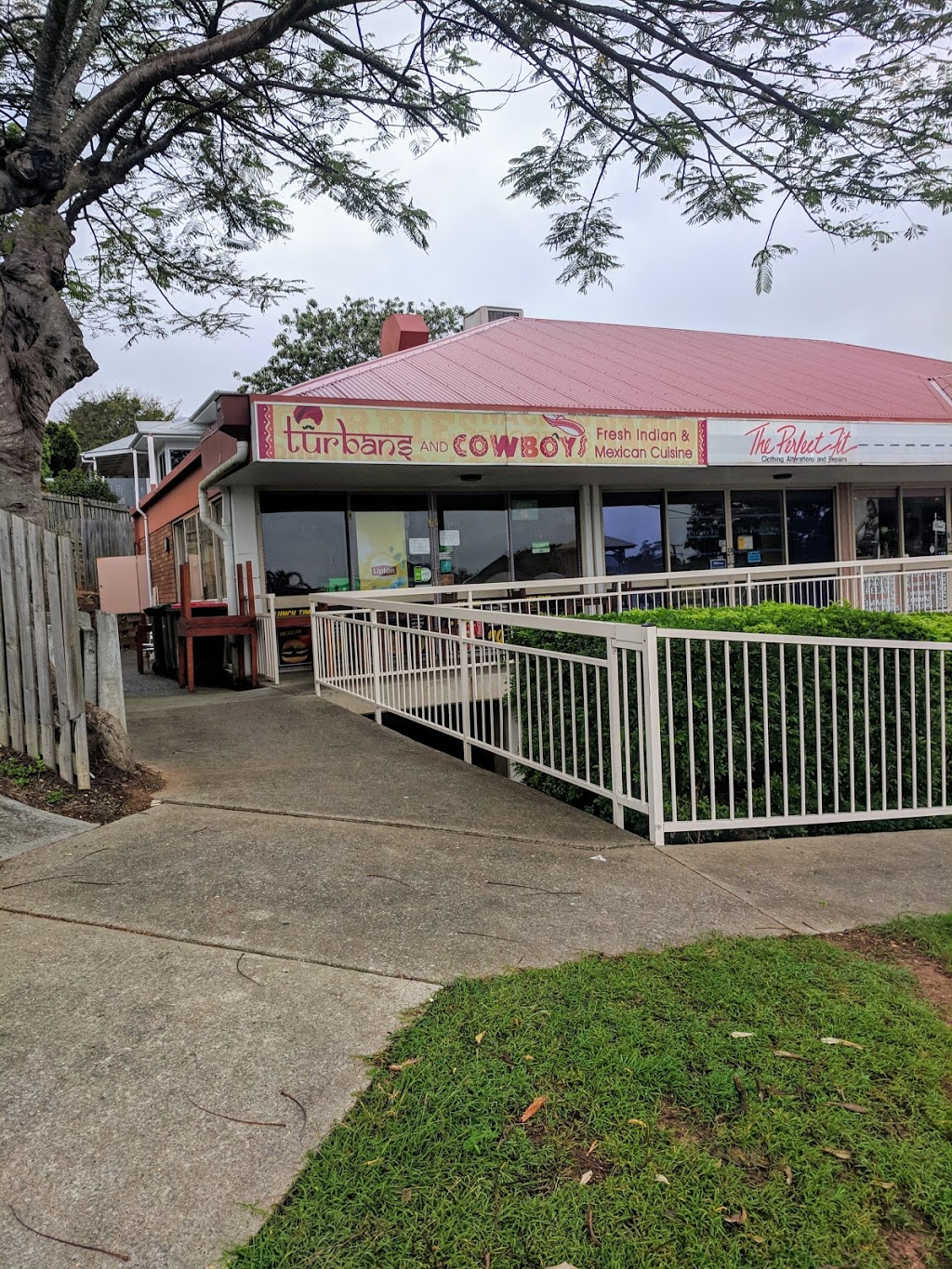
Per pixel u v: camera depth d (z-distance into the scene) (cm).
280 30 567
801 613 629
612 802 496
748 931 341
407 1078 235
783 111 484
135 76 589
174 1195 194
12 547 510
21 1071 238
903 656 563
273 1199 193
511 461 1007
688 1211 189
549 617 520
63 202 622
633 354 1555
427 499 1225
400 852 419
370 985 287
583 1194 194
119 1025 261
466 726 622
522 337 1554
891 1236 184
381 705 748
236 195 818
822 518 1545
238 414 885
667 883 392
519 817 487
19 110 706
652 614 596
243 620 1033
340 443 913
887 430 1270
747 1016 269
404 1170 201
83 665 538
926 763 539
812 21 441
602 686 515
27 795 469
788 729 527
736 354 1717
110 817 462
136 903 351
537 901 364
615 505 1374
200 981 288
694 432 1125
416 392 1116
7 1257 176
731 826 467
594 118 542
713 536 1452
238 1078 236
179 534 1577
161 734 704
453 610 631
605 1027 260
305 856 406
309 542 1152
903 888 400
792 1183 199
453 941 322
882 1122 220
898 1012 274
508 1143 210
